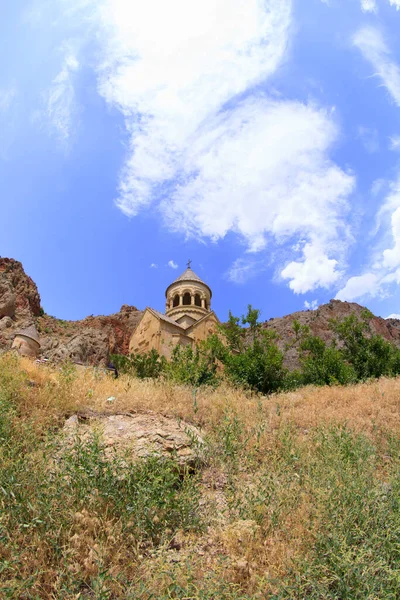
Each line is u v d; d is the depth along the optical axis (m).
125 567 4.48
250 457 7.11
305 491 5.80
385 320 78.50
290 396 14.66
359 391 14.25
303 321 73.06
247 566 4.48
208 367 20.28
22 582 3.90
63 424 8.05
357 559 4.12
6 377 9.02
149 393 10.53
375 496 5.32
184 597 3.81
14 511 4.69
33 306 67.12
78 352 31.02
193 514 5.54
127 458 6.05
